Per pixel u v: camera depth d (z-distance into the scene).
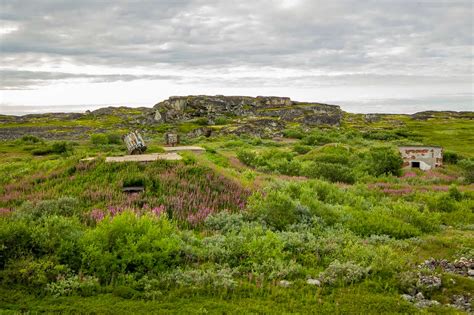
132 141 32.53
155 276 12.29
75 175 24.44
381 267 13.02
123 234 13.45
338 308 10.73
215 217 18.84
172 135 56.84
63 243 12.73
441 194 29.67
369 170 45.16
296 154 66.19
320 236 17.08
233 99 172.88
